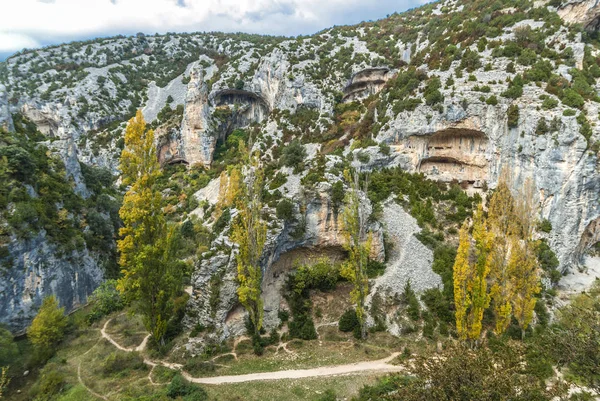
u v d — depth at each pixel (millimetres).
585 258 51688
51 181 50562
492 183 54438
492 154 54125
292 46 107688
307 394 28375
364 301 39375
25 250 39688
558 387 19891
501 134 52812
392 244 47125
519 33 61125
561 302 43062
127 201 33156
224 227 43250
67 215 49469
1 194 40594
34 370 32688
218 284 36938
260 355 34500
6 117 52375
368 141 62375
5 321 36844
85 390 29203
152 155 33969
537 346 27984
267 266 39000
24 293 38906
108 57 140625
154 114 113750
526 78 53500
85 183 63250
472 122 54625
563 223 47000
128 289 33906
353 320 38406
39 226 42500
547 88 50969
